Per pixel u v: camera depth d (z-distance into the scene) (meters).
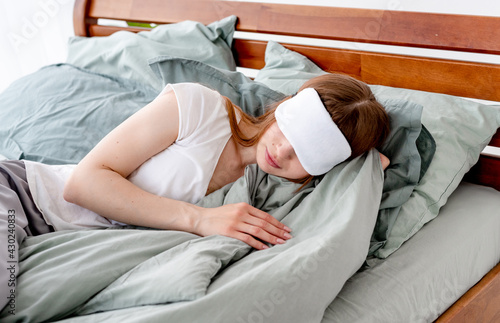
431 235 1.17
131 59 1.62
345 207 1.01
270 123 1.13
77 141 1.39
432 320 1.06
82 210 1.08
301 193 1.14
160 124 1.07
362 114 1.08
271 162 1.11
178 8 1.82
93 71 1.68
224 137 1.15
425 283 1.05
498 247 1.28
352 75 1.56
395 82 1.49
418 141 1.22
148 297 0.82
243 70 1.93
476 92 1.37
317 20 1.58
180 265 0.86
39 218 1.05
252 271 0.85
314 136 1.06
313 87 1.11
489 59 1.44
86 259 0.89
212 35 1.66
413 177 1.17
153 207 1.03
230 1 1.72
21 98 1.56
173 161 1.10
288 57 1.57
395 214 1.14
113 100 1.51
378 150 1.21
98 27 1.98
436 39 1.40
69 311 0.86
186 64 1.39
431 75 1.43
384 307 0.96
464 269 1.16
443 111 1.31
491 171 1.41
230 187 1.15
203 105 1.12
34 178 1.07
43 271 0.87
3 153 1.45
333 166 1.13
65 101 1.51
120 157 1.04
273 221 1.06
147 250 0.95
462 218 1.24
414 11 1.46
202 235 1.03
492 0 1.38
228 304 0.79
